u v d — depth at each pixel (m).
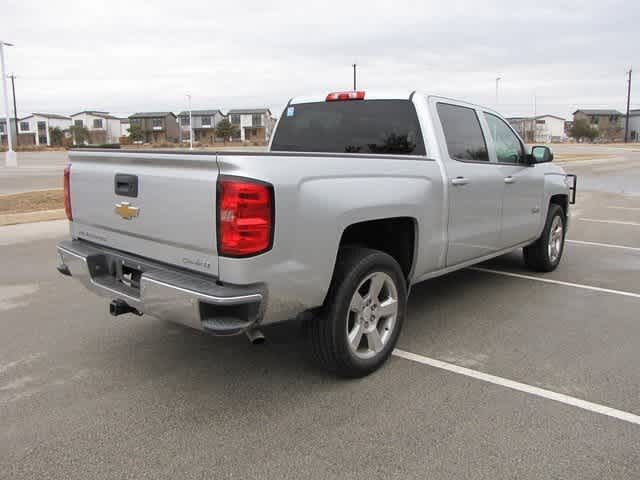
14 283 6.32
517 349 4.41
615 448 3.03
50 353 4.33
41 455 2.97
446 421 3.30
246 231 3.00
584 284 6.39
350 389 3.71
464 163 4.86
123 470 2.84
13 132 109.12
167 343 4.54
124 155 3.57
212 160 3.05
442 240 4.57
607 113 130.88
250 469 2.84
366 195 3.68
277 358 4.23
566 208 7.14
